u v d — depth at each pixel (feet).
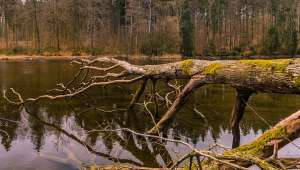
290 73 18.40
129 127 28.78
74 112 34.32
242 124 28.91
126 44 190.19
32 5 201.87
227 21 222.07
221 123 29.63
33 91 46.39
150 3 187.32
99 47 187.62
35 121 30.78
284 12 211.61
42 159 21.04
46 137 25.96
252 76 20.42
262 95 42.91
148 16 194.59
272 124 28.55
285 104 36.88
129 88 49.70
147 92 45.39
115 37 202.59
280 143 15.74
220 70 22.41
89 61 38.68
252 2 211.82
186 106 36.76
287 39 188.44
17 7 203.31
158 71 28.25
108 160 21.11
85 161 20.80
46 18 198.29
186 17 182.60
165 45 184.44
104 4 202.59
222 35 216.54
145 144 24.29
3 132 27.27
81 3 198.08
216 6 207.21
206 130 27.66
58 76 65.92
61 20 197.16
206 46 190.90
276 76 19.03
